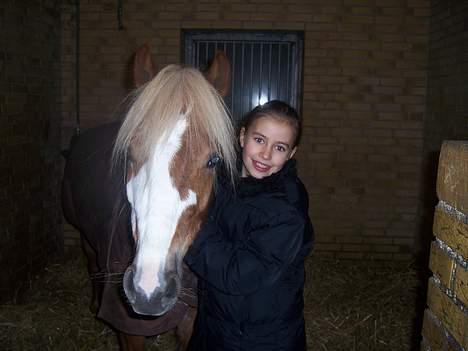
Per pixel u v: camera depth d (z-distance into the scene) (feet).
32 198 12.16
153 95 4.71
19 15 11.03
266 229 4.32
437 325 4.37
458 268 3.87
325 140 14.08
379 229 14.46
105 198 6.79
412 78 13.76
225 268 4.47
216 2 13.61
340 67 13.78
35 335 9.56
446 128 12.32
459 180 3.84
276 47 14.42
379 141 14.06
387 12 13.52
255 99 14.64
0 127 10.27
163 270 4.25
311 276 12.92
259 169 4.63
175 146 4.47
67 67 13.93
